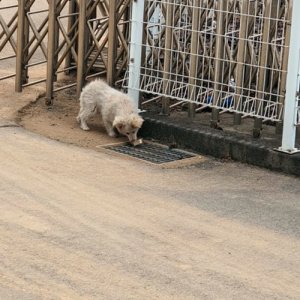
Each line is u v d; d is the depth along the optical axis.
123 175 9.60
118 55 12.44
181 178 9.66
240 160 10.45
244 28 10.41
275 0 10.24
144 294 6.33
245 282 6.67
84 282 6.50
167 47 11.18
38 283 6.45
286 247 7.52
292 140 10.01
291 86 9.84
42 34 13.12
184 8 11.16
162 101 11.70
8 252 7.03
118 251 7.18
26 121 11.75
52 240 7.36
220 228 7.93
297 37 9.68
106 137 11.41
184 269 6.86
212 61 11.01
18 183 8.92
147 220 8.05
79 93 12.62
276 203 8.84
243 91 10.70
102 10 13.46
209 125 11.17
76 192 8.80
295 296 6.46
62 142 10.91
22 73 13.00
